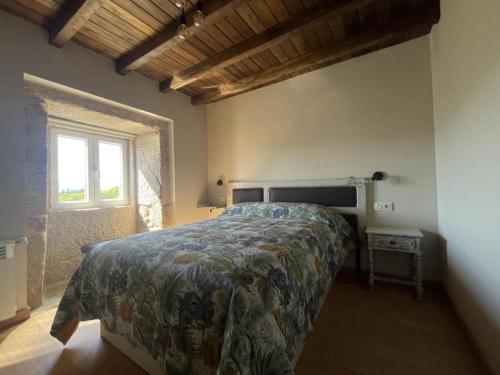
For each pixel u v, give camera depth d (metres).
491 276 1.22
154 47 2.25
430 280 2.32
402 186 2.44
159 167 3.27
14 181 1.89
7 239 1.84
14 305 1.82
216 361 0.92
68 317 1.49
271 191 3.20
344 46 2.38
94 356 1.46
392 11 2.05
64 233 2.73
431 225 2.32
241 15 2.03
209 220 2.40
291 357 1.07
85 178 2.98
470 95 1.39
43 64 2.07
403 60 2.43
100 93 2.48
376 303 2.04
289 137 3.09
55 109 2.41
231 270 1.04
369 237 2.28
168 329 1.05
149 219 3.37
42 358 1.45
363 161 2.63
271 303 0.97
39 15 1.94
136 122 2.94
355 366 1.35
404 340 1.56
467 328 1.55
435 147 2.29
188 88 3.37
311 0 1.91
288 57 2.70
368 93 2.61
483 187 1.27
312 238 1.70
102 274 1.38
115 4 1.85
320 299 1.52
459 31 1.51
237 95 3.52
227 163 3.61
